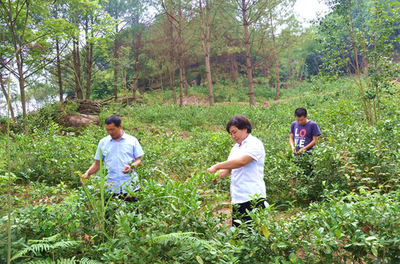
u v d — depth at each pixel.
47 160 6.62
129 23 24.47
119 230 2.58
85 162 6.68
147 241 2.33
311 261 2.35
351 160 4.79
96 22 17.73
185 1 20.77
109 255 2.23
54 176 6.52
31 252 2.48
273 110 16.36
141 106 17.47
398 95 9.80
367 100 9.05
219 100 33.91
